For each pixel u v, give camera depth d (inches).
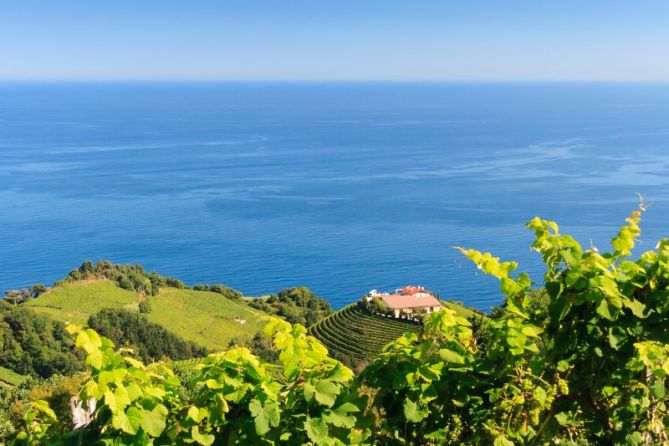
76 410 147.3
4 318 1854.1
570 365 136.5
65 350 1868.8
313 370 133.6
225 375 127.8
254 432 127.7
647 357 123.7
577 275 129.0
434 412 137.4
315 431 125.9
